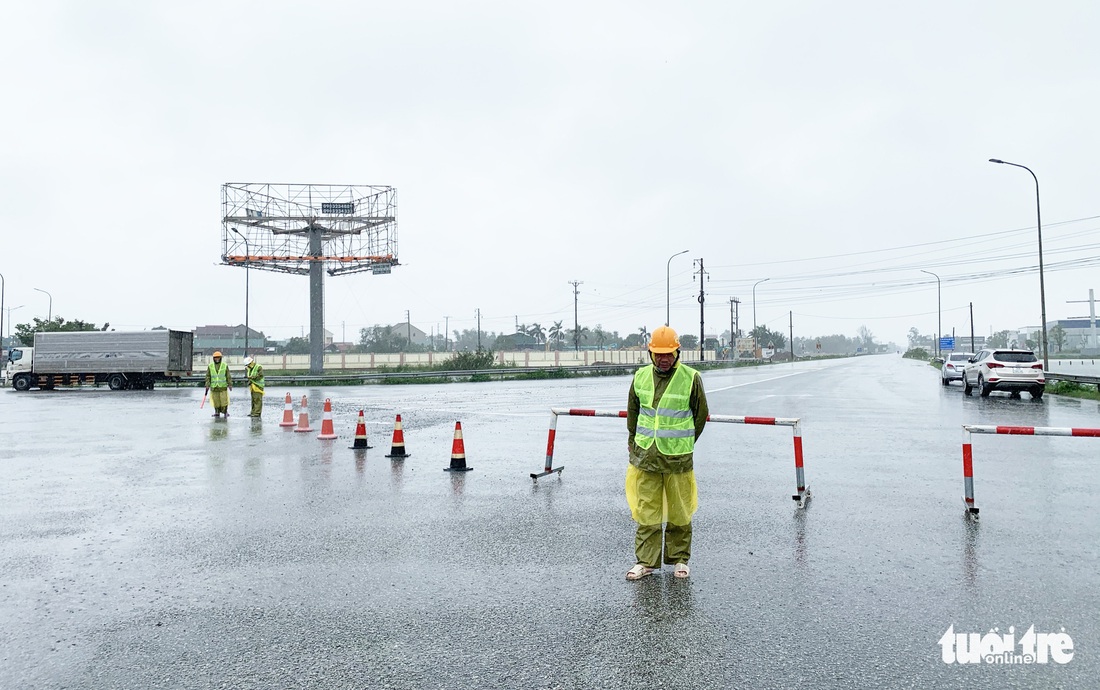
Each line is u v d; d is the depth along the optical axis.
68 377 36.88
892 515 7.04
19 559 5.71
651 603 4.63
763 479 8.95
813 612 4.47
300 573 5.31
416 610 4.54
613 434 13.88
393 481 8.98
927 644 4.02
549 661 3.79
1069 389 26.36
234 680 3.62
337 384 41.53
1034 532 6.38
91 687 3.55
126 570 5.41
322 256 45.94
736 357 116.75
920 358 142.38
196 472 9.72
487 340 170.38
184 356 38.47
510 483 8.83
